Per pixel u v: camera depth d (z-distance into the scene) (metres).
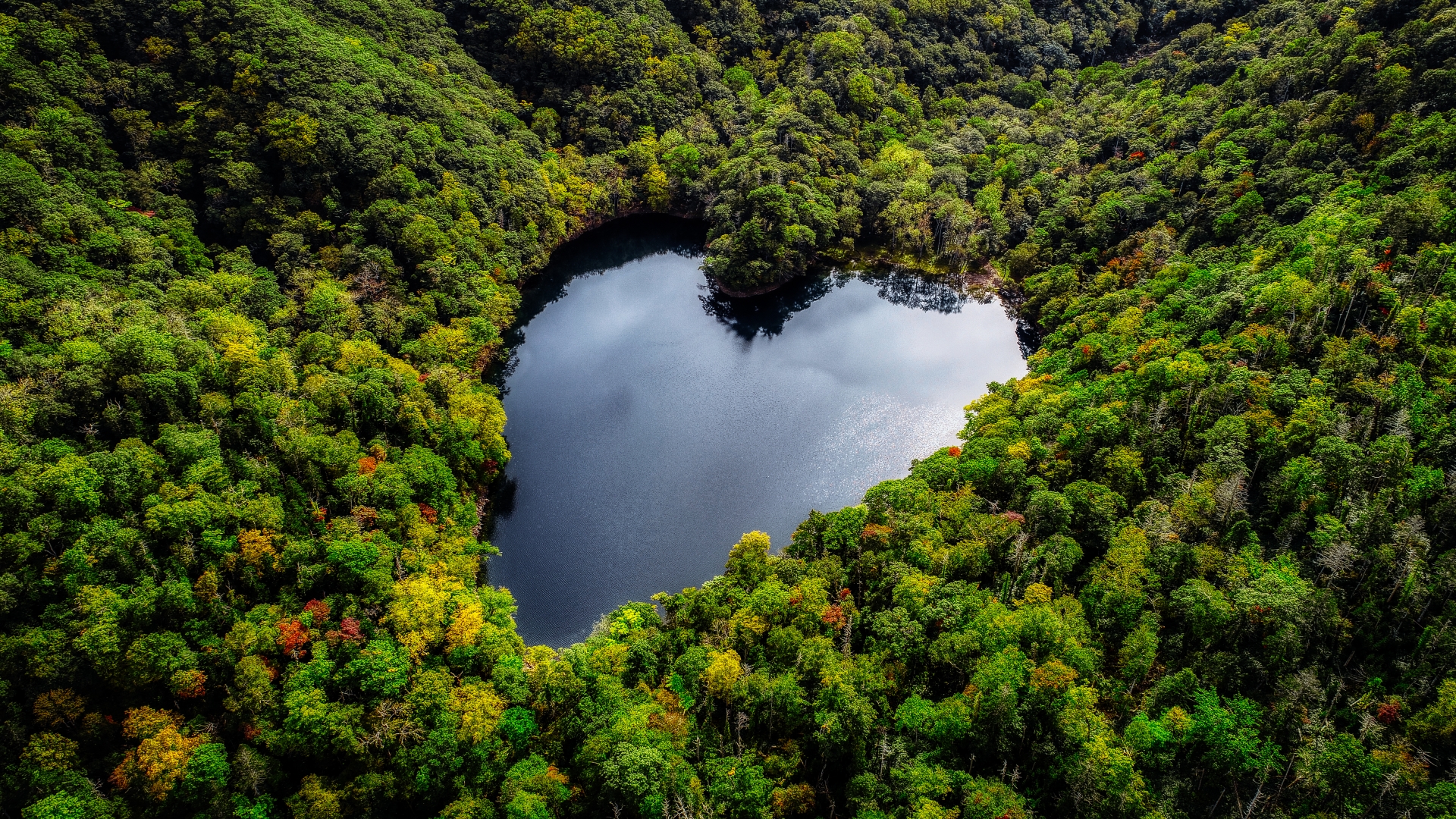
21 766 71.62
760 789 76.56
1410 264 116.44
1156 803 74.75
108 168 141.62
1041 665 82.19
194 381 103.31
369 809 77.69
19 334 103.94
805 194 188.88
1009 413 126.75
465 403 130.88
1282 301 116.25
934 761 79.00
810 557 106.12
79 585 80.38
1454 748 71.56
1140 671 83.94
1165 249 151.50
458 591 98.00
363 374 121.88
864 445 143.62
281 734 78.94
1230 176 155.00
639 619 99.81
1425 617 81.31
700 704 88.38
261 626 85.25
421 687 84.06
